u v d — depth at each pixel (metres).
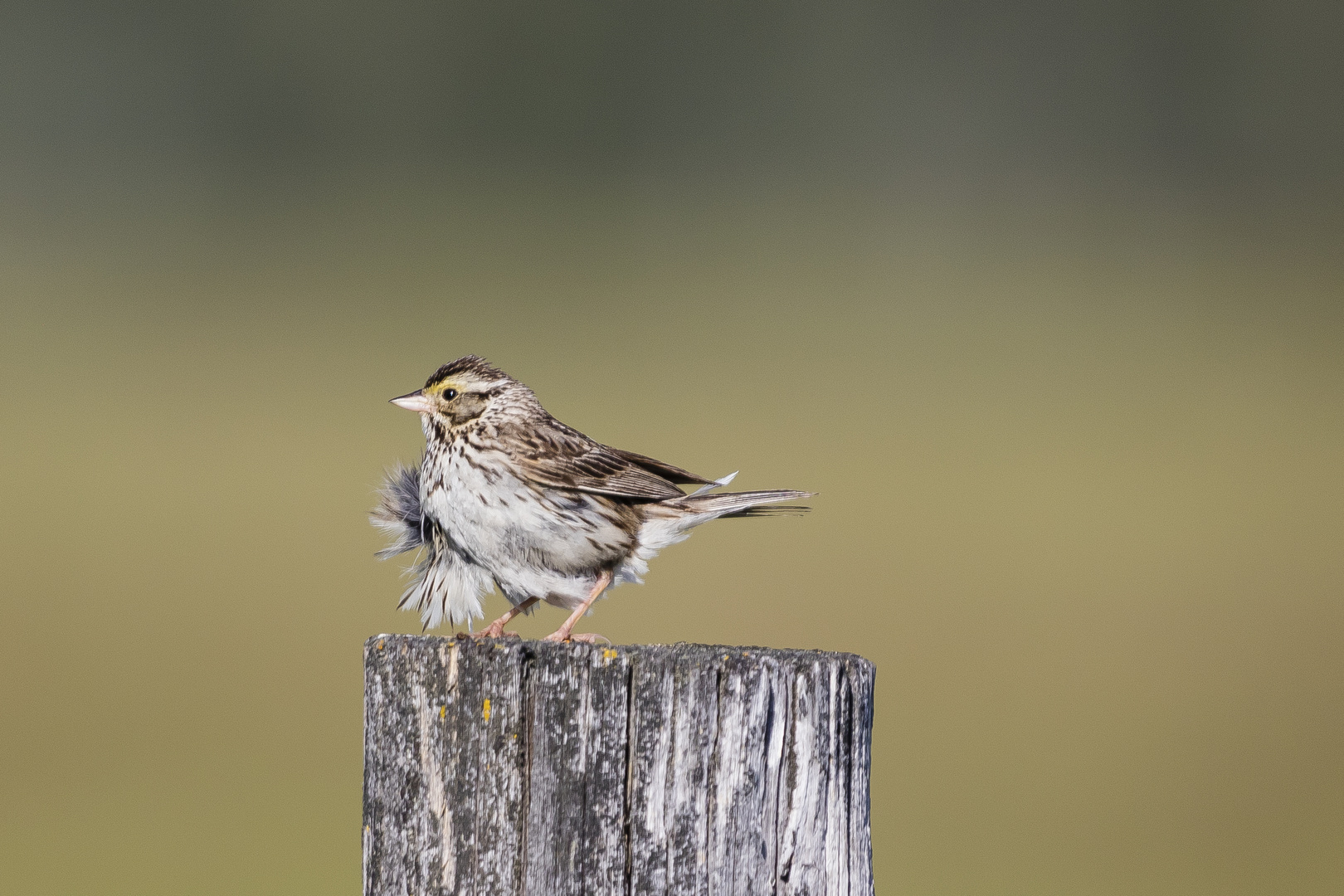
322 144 43.81
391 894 4.43
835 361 29.31
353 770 14.21
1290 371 29.30
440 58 44.66
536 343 29.98
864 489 21.77
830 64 46.06
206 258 35.44
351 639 16.70
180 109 42.22
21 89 40.75
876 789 14.09
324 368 27.97
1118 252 37.84
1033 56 44.72
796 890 4.28
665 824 4.22
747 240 38.78
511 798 4.30
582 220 40.25
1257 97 43.19
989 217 40.06
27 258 34.38
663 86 46.41
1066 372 29.08
